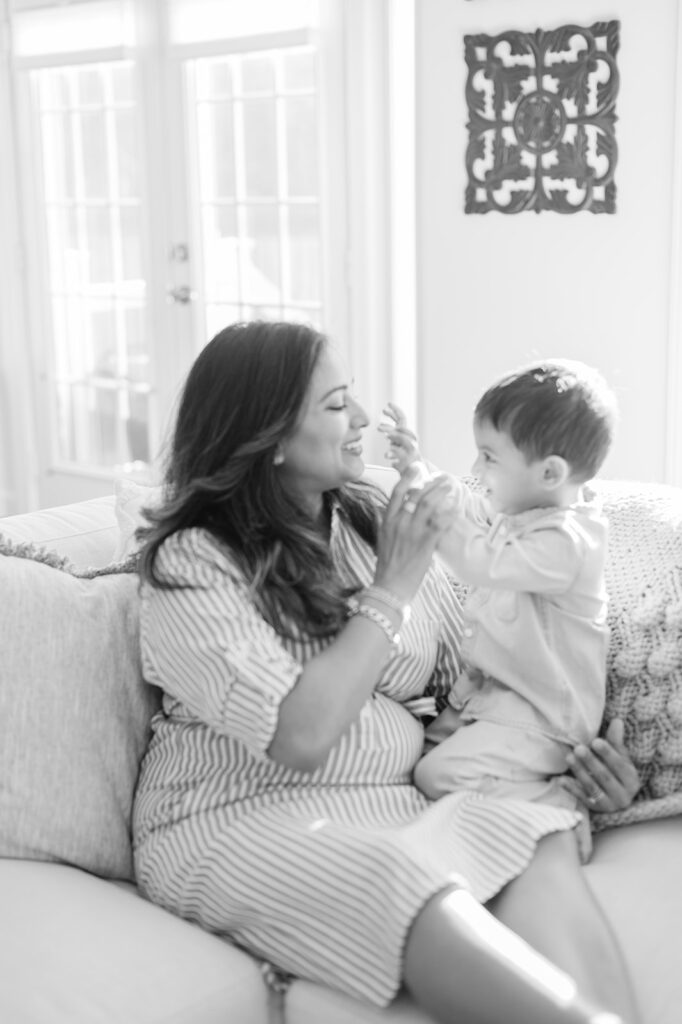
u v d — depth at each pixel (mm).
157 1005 1568
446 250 4406
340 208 4809
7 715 1842
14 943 1618
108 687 1937
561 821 1768
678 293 3928
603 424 1865
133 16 5195
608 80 3938
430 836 1715
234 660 1724
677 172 3854
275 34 4762
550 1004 1451
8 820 1823
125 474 5766
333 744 1711
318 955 1656
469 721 1989
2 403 6156
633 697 1940
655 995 1596
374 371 4871
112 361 5723
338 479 1928
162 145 5281
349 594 1892
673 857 1842
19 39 5613
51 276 5859
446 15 4223
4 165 5820
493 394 1886
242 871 1722
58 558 2041
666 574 1978
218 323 5344
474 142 4242
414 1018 1590
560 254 4152
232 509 1839
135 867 1900
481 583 1836
